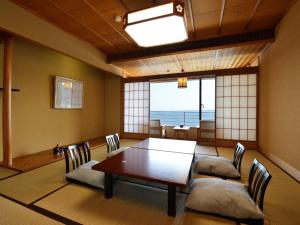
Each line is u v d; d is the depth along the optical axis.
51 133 3.96
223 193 1.56
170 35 2.03
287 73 2.62
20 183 2.16
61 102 4.14
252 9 2.53
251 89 4.29
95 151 3.80
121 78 5.75
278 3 2.39
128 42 3.76
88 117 5.21
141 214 1.57
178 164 1.89
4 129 2.68
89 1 2.39
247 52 3.89
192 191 1.71
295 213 1.60
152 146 2.76
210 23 2.90
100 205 1.70
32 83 3.50
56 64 4.06
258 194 1.63
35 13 2.61
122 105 5.75
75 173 2.17
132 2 2.42
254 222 1.42
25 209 1.61
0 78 2.94
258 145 4.18
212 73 4.63
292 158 2.50
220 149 4.18
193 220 1.48
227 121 4.53
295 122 2.41
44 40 2.78
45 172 2.53
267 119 3.55
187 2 2.37
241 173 2.56
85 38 3.56
